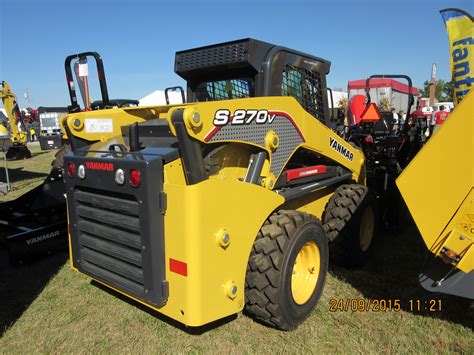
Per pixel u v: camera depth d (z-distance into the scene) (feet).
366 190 12.89
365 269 13.10
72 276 12.69
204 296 7.54
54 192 16.11
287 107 9.76
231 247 7.98
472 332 9.32
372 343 8.99
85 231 9.25
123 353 8.70
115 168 7.87
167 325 9.70
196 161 7.33
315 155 11.76
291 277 9.15
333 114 13.12
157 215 7.53
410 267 13.26
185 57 10.71
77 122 9.85
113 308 10.59
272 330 9.46
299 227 9.26
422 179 8.55
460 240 8.18
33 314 10.34
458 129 8.03
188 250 7.30
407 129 18.04
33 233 13.74
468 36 10.82
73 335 9.39
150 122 9.48
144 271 7.83
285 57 10.21
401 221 17.19
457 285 8.40
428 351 8.66
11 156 48.65
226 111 7.85
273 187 9.48
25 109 96.27
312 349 8.77
